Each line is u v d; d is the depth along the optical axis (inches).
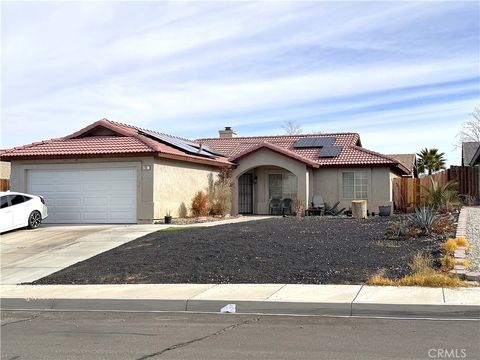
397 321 347.6
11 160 925.2
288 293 414.3
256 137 1382.9
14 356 283.7
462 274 437.1
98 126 976.3
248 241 593.6
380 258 502.3
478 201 1123.9
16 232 785.6
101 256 588.7
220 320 364.2
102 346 300.8
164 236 661.9
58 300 427.5
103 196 892.6
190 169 991.6
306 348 285.9
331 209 1117.1
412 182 1186.6
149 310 407.2
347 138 1274.6
